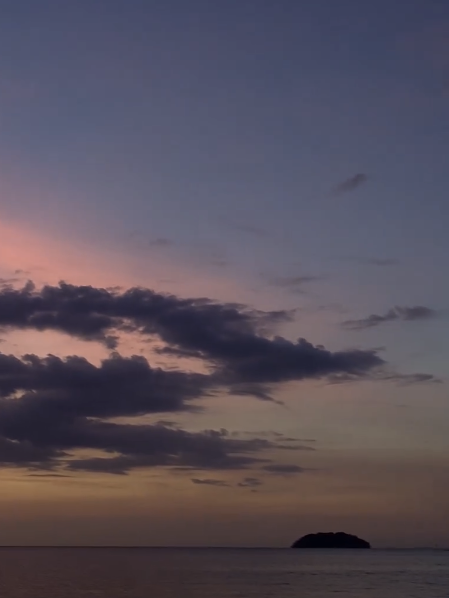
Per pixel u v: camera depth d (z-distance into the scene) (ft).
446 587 522.47
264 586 520.42
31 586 492.54
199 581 565.53
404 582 577.84
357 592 474.08
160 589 479.82
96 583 526.57
